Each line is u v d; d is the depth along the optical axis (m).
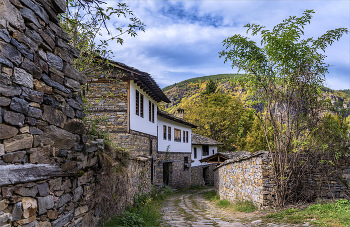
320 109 7.95
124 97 12.40
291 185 8.11
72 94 4.06
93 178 4.89
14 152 2.63
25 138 2.80
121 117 12.31
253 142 30.80
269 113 8.15
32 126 2.95
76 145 4.07
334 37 7.67
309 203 7.75
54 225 3.35
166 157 20.81
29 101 2.90
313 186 8.12
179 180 24.08
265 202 8.06
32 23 2.94
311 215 6.27
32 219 2.88
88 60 6.77
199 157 31.75
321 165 8.16
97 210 5.10
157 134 18.83
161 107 27.53
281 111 8.16
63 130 3.61
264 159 8.26
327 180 8.07
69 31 6.10
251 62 8.03
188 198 16.84
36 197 2.99
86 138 4.40
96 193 5.01
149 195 12.09
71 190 3.94
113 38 6.50
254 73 8.27
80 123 4.11
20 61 2.71
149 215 7.65
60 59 3.63
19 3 2.69
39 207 3.01
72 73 3.97
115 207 6.19
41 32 3.14
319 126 8.00
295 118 7.99
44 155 3.15
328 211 6.44
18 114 2.69
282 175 7.89
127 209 7.35
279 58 8.09
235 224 6.76
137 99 13.87
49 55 3.35
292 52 7.94
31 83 2.93
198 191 23.66
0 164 2.44
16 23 2.64
